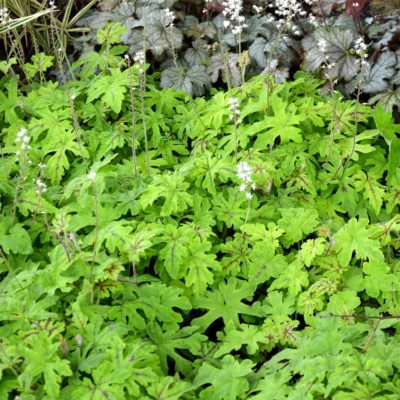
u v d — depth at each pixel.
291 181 1.45
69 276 1.23
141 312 1.29
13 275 1.29
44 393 1.14
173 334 1.25
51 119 1.56
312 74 1.64
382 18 1.67
